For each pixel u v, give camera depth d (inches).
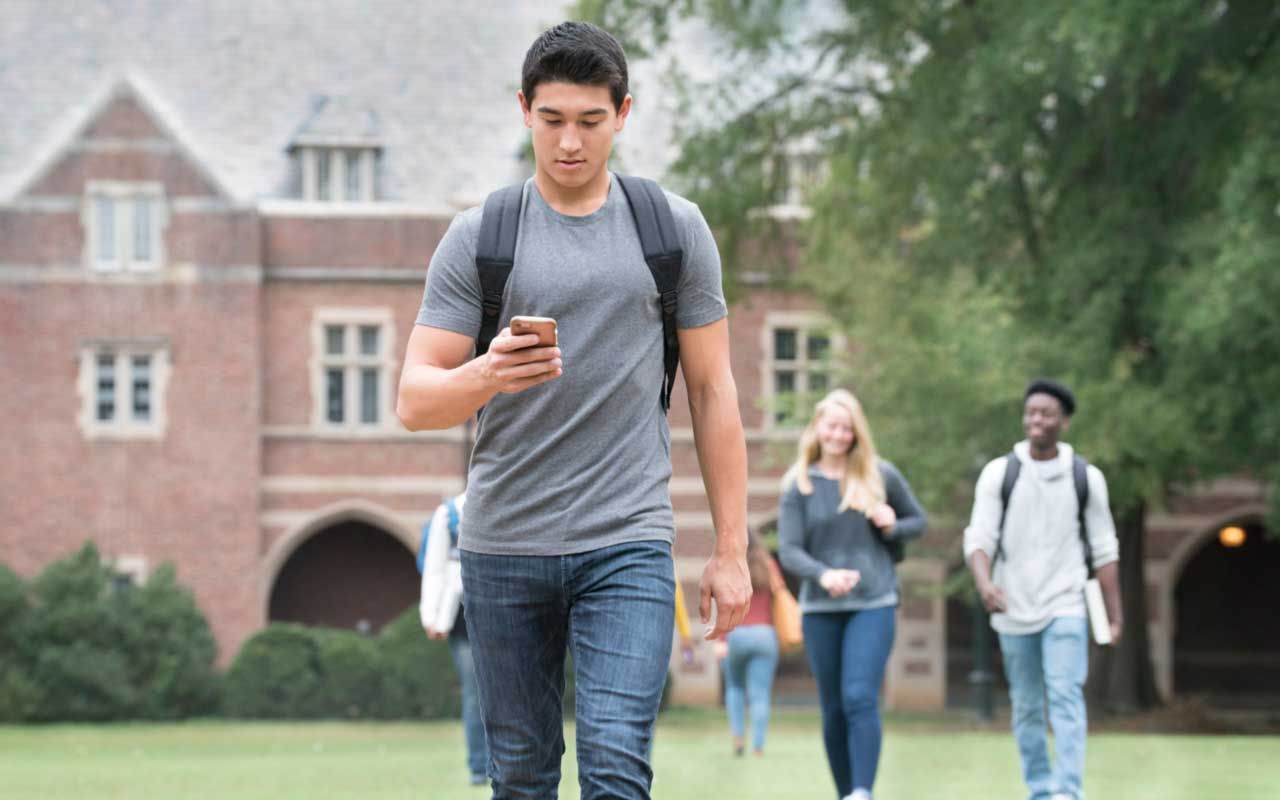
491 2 4859.7
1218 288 2375.7
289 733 3031.5
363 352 4175.7
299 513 4116.6
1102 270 2751.0
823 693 1037.2
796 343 4328.3
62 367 4047.7
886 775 1482.5
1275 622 4948.3
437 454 4168.3
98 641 3570.4
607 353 474.9
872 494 1028.5
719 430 496.7
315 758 2007.9
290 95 4576.8
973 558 1022.4
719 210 3206.2
